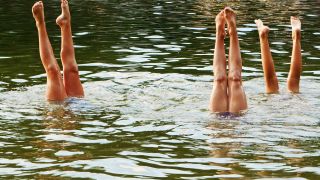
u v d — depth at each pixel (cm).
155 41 1947
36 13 1084
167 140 913
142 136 933
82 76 1387
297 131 952
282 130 956
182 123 998
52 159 826
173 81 1330
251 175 757
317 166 791
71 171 778
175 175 764
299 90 1230
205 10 2906
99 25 2345
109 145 890
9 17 2602
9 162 812
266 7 2991
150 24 2372
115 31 2177
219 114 1045
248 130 955
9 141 904
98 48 1809
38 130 959
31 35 2072
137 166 801
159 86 1278
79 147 878
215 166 795
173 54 1697
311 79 1343
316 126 979
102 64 1544
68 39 1138
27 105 1104
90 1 3412
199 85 1291
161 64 1544
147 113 1062
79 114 1052
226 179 744
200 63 1555
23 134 938
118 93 1211
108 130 963
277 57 1642
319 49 1750
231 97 1055
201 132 948
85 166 798
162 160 823
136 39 1986
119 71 1446
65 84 1159
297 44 1212
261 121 1003
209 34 2100
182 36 2053
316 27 2234
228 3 3244
